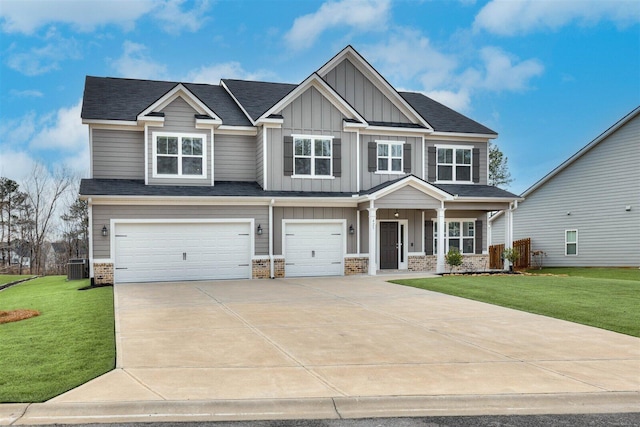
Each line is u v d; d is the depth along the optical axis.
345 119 20.91
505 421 5.42
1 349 7.98
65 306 12.40
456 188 22.86
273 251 19.77
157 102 19.11
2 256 42.66
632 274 22.38
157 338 8.85
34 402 5.64
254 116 20.62
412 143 22.45
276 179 20.19
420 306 12.44
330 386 6.28
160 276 18.41
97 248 17.72
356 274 20.83
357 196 20.20
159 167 19.36
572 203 28.11
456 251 21.23
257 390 6.12
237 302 13.05
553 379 6.64
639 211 24.59
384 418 5.48
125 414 5.52
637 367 7.25
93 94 21.05
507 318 10.89
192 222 18.73
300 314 11.30
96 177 19.23
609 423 5.38
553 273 24.30
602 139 26.33
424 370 7.00
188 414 5.55
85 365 7.09
